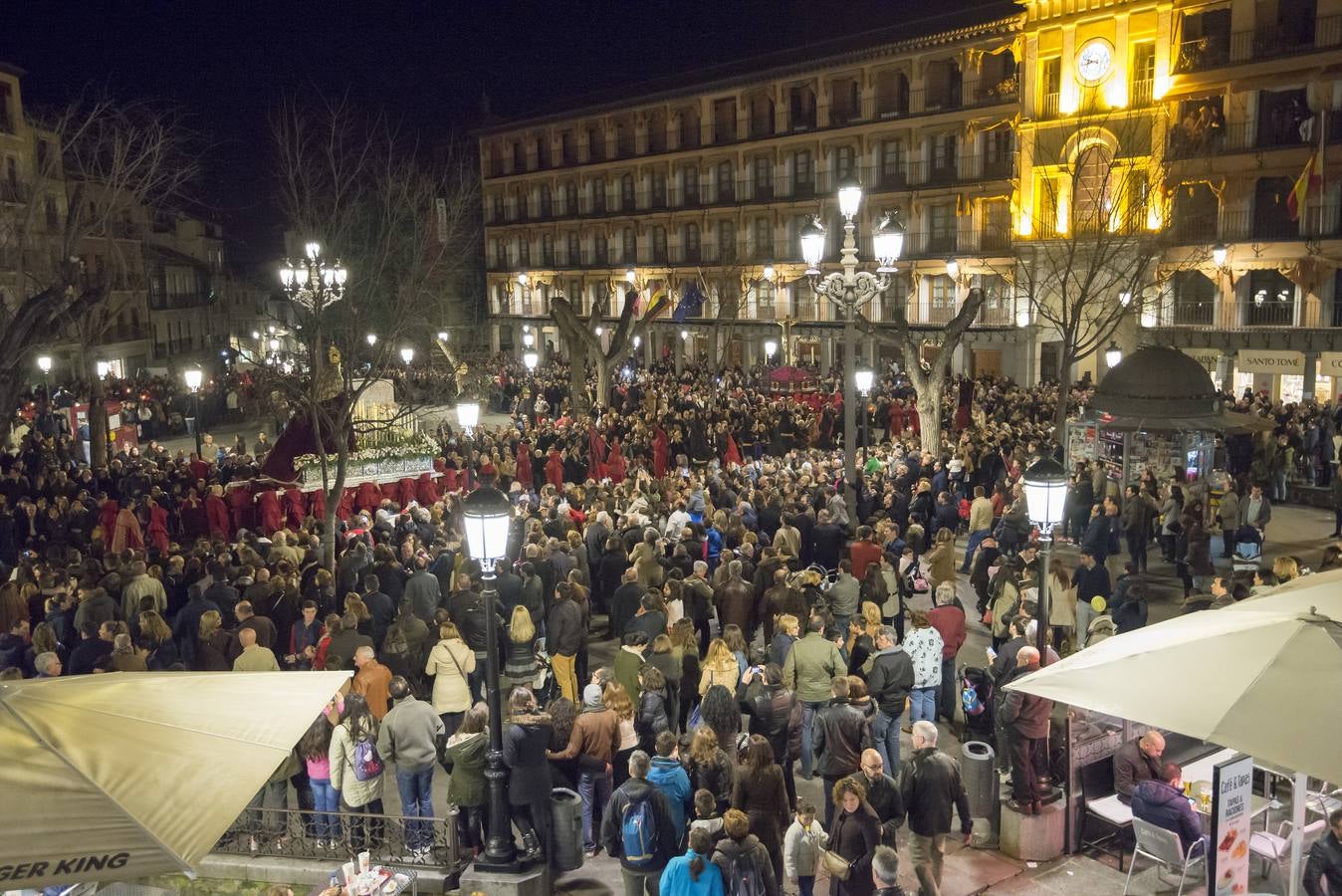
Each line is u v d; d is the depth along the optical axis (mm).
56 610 13719
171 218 76750
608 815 8906
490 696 9266
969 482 23219
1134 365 19266
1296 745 5363
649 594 12430
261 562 15086
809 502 18859
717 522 17328
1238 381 40531
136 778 4824
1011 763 9727
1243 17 39625
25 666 12023
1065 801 9758
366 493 24359
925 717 11680
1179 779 9055
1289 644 6023
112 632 11602
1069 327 24734
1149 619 16641
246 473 24953
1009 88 50406
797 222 61250
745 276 61750
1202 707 5746
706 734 9305
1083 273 41750
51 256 33844
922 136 54938
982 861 9656
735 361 65562
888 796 8461
